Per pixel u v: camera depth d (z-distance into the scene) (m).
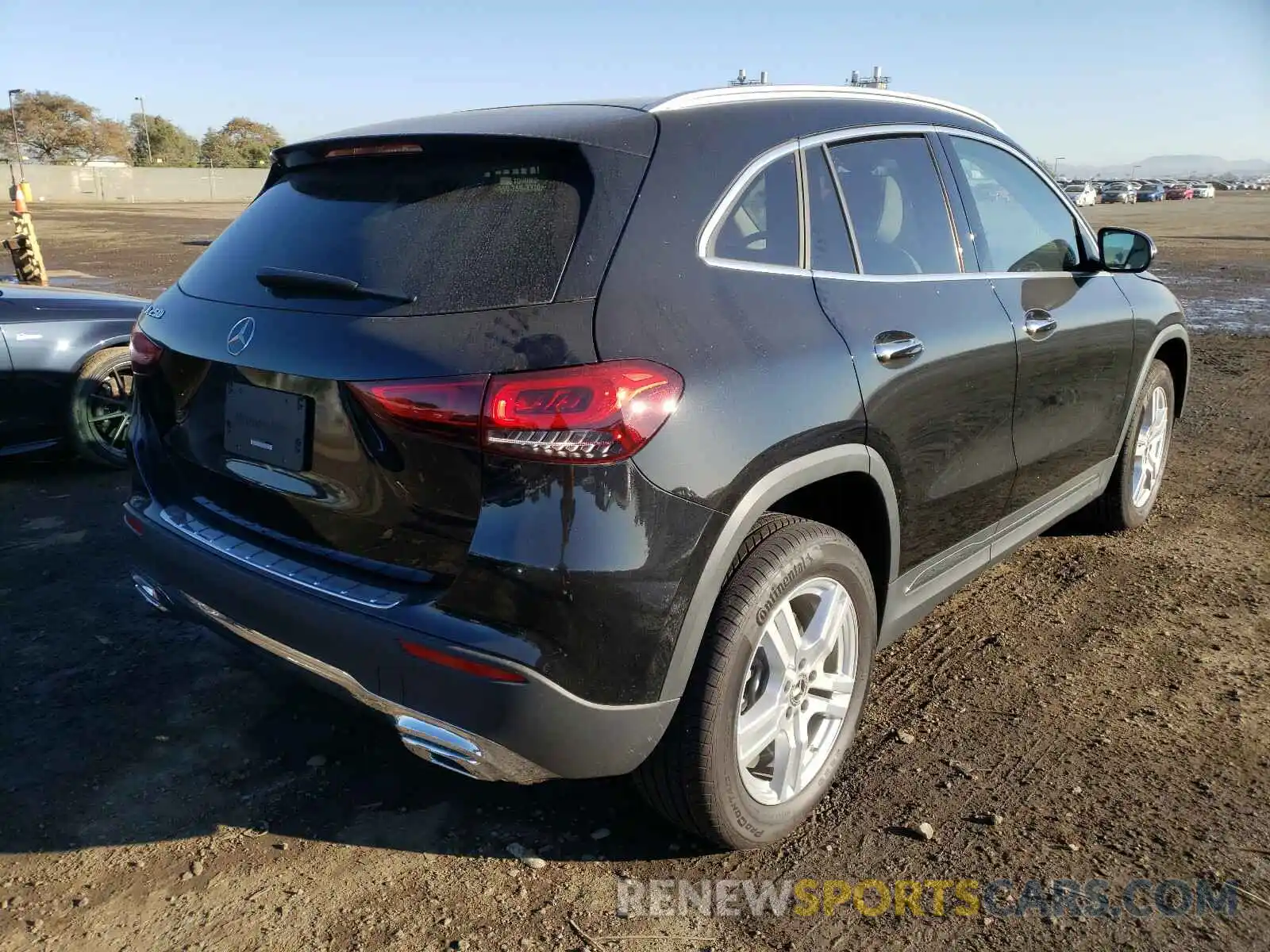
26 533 4.76
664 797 2.36
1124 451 4.40
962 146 3.39
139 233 28.53
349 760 2.93
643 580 2.04
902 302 2.80
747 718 2.42
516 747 2.07
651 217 2.25
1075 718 3.14
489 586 2.02
